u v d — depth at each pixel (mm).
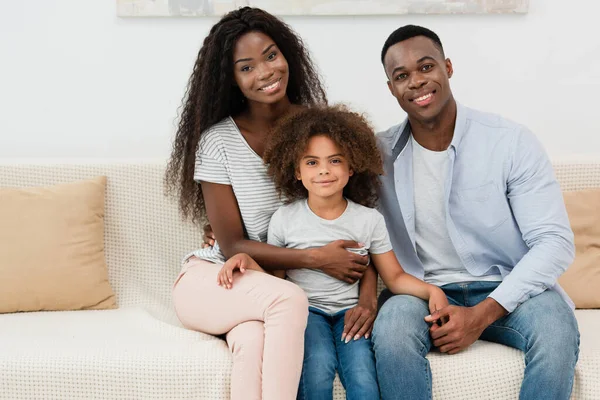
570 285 1911
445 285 1748
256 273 1624
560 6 2254
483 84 2291
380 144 1797
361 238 1713
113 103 2291
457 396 1529
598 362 1542
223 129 1803
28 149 2305
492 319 1568
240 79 1765
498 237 1705
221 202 1774
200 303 1670
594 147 2320
